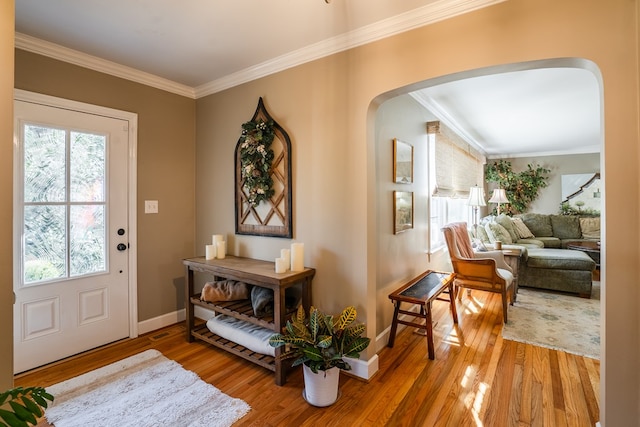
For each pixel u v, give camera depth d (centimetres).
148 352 249
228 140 294
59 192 235
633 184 139
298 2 180
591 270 396
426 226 367
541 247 532
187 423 170
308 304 231
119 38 220
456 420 171
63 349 238
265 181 257
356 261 216
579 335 279
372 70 207
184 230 317
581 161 638
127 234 274
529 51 159
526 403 185
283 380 205
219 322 260
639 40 135
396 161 283
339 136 222
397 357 242
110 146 262
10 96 106
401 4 181
